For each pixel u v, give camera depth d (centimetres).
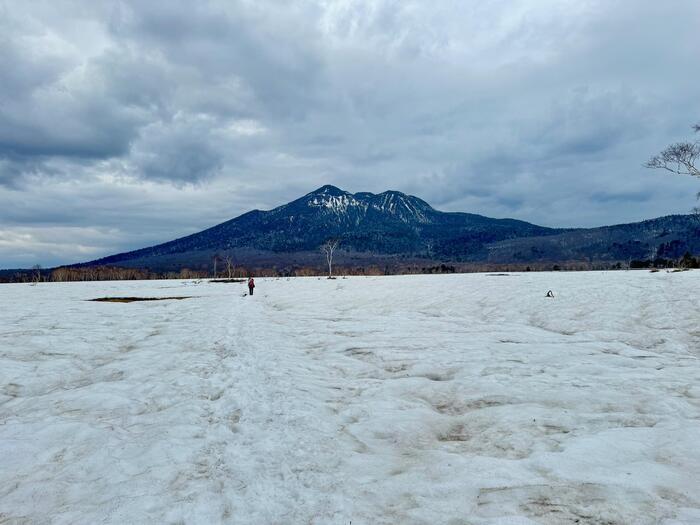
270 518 502
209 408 934
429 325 2130
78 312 2798
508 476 591
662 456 646
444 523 486
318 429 796
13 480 616
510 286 3456
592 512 496
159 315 2652
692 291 2336
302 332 1997
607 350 1491
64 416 895
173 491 568
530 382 1092
